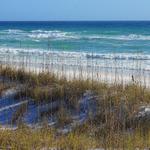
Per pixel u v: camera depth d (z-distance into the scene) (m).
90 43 48.81
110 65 24.67
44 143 9.16
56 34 69.81
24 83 14.18
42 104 12.74
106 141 9.72
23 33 73.62
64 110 12.15
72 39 55.97
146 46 44.25
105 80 15.28
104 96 12.29
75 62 25.39
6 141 9.05
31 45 44.94
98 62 26.34
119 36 64.75
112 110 11.63
